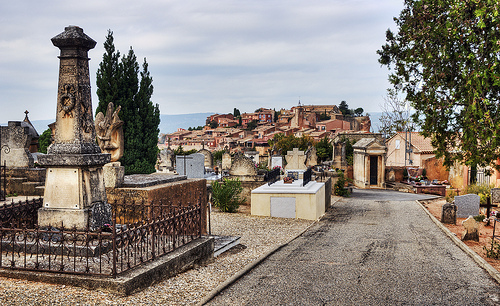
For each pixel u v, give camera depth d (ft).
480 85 36.78
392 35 51.08
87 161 26.94
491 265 32.58
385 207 78.13
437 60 43.29
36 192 49.80
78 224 26.66
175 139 472.03
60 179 27.25
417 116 49.08
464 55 40.22
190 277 26.35
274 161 105.29
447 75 43.21
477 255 36.09
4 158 55.93
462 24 39.50
